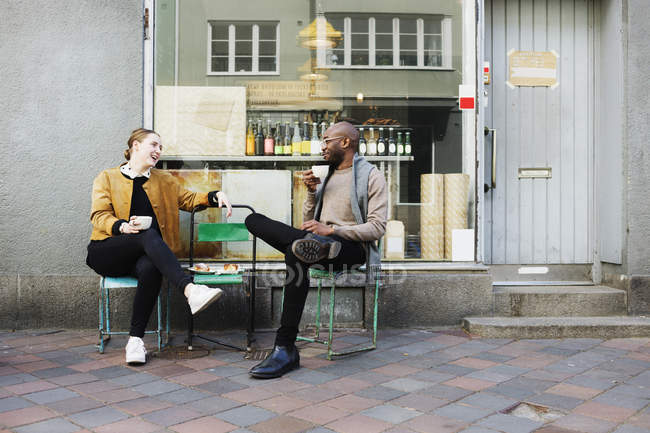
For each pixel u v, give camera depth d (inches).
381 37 189.5
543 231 204.5
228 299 177.8
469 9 187.2
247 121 186.7
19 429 98.9
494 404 113.2
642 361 144.2
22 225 174.6
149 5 177.2
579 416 107.0
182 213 181.3
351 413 108.1
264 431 99.3
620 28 188.9
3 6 173.2
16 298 174.9
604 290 190.2
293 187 187.3
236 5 186.9
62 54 174.6
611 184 194.7
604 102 198.8
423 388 122.9
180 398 115.8
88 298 175.0
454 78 188.2
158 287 143.5
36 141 174.4
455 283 181.5
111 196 152.9
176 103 183.9
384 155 188.7
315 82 189.0
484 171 203.8
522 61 204.1
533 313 184.2
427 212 186.9
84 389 121.0
